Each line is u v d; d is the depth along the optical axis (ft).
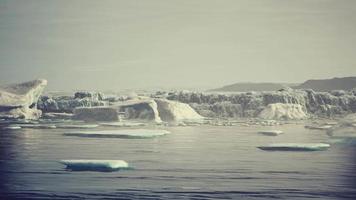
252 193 154.51
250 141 330.75
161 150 269.85
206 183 169.78
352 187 163.63
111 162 196.13
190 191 157.17
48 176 181.27
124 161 212.02
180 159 230.27
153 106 568.00
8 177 179.52
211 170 196.95
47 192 155.22
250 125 527.40
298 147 268.41
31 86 541.34
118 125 486.38
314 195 152.05
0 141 321.73
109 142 317.83
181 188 161.27
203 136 374.22
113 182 170.60
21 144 301.63
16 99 521.65
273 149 271.90
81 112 562.66
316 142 323.78
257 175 185.37
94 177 179.73
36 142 315.99
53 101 631.15
